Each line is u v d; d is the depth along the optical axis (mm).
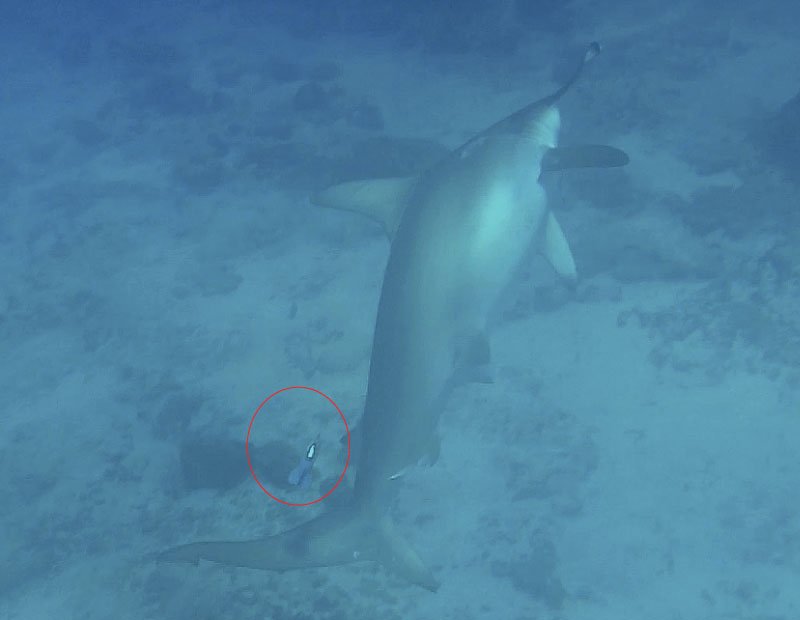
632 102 15602
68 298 13953
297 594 7555
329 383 10258
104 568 8508
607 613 6770
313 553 5219
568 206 12555
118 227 15719
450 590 7266
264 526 8422
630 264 10750
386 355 4727
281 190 15742
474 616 6992
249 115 20891
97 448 10375
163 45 28484
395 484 5074
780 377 8508
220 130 20219
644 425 8414
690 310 9711
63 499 9648
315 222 14086
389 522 5258
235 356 11320
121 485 9633
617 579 7023
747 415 8211
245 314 12188
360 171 14445
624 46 19016
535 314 10305
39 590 8484
